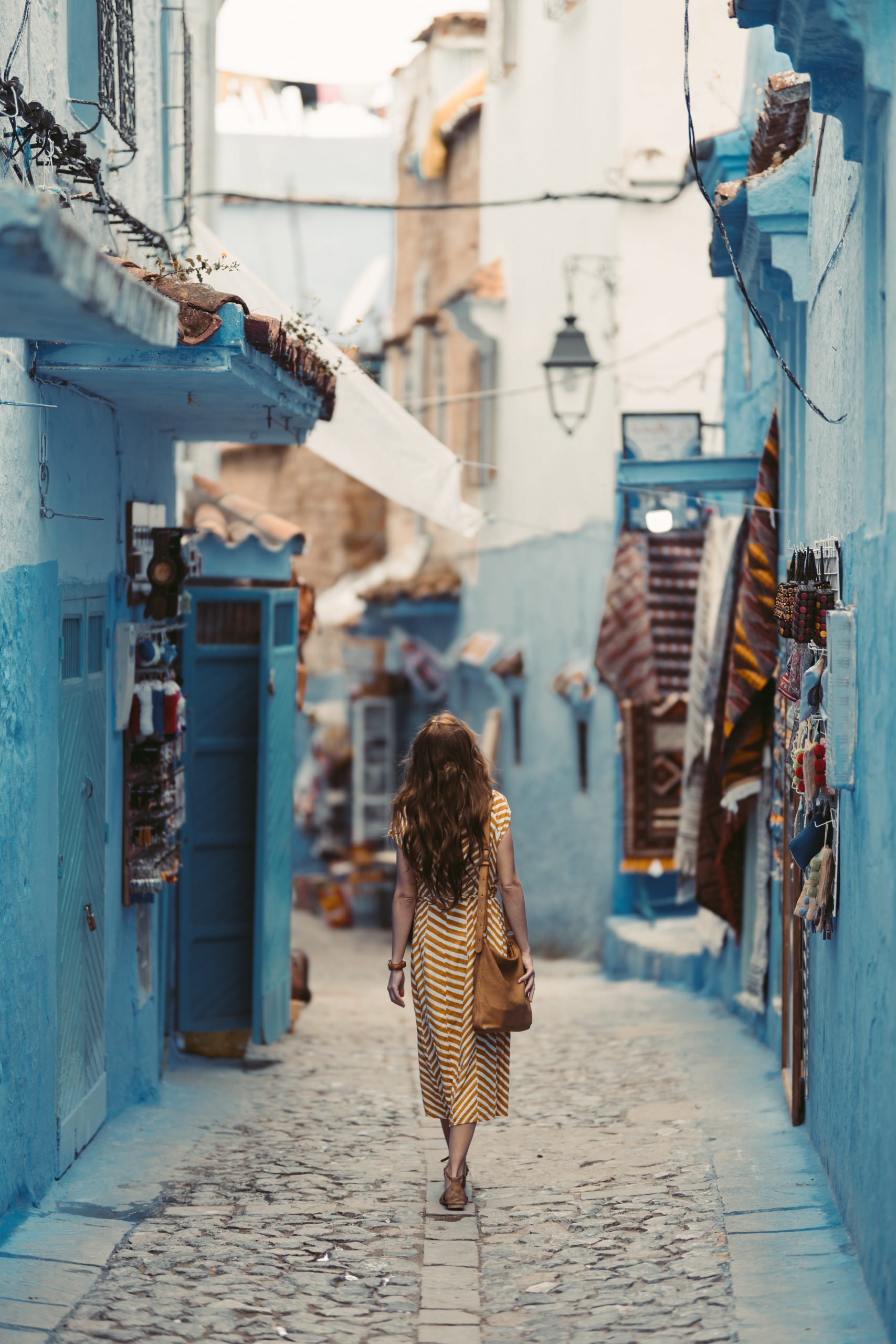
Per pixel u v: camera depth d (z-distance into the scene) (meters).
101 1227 5.51
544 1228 5.58
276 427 8.16
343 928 21.55
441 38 19.22
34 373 5.79
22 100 5.21
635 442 12.99
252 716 9.68
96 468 6.84
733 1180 5.98
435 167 19.39
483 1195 6.06
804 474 7.95
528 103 16.02
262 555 10.52
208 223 12.80
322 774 24.72
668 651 13.65
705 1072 8.30
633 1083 8.20
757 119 7.76
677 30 13.55
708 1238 5.33
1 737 5.21
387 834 5.92
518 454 16.44
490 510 17.53
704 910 11.20
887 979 4.50
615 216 13.70
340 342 9.15
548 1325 4.61
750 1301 4.69
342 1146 6.96
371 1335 4.55
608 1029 10.16
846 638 5.34
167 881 7.79
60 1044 6.15
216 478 13.84
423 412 20.41
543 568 15.63
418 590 19.09
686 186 12.80
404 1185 6.22
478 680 18.47
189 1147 6.88
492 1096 5.94
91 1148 6.68
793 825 7.33
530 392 15.90
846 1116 5.38
